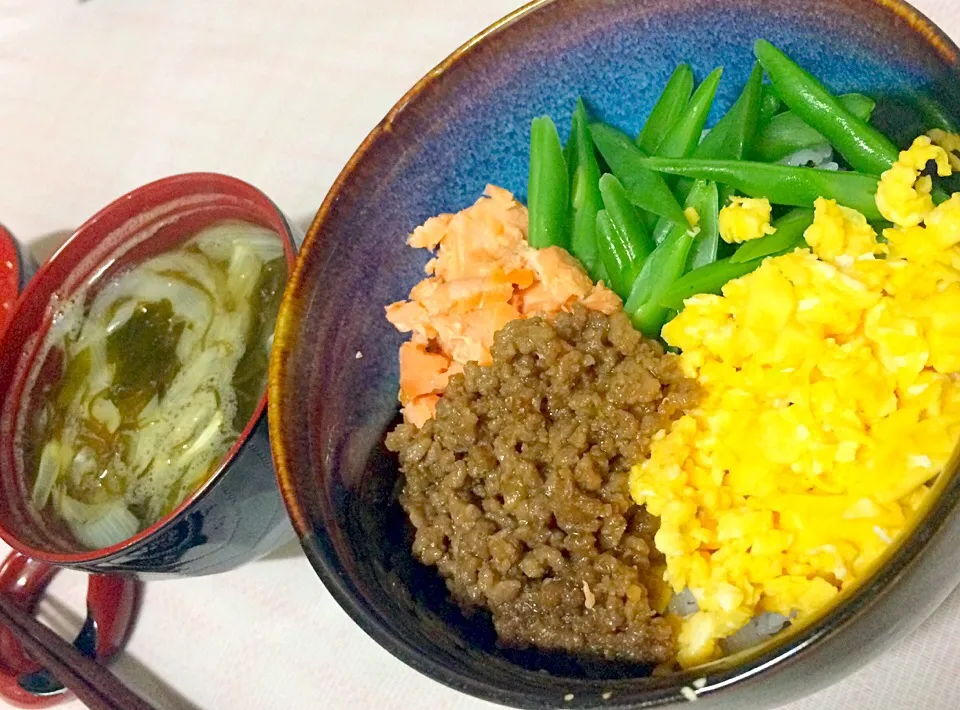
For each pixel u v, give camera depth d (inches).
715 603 9.1
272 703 11.1
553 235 11.3
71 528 11.7
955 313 9.0
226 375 11.9
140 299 12.9
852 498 9.0
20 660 12.2
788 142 10.7
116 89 16.3
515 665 9.2
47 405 12.6
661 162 10.6
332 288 10.7
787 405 9.5
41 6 17.6
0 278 14.2
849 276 9.5
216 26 16.0
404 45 14.4
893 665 9.2
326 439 10.4
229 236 12.8
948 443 8.8
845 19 9.7
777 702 8.3
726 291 10.0
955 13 11.2
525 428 10.1
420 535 10.4
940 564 7.7
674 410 9.9
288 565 11.8
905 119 9.9
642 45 10.8
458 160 11.3
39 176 16.3
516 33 10.7
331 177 13.9
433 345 11.4
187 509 9.9
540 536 9.9
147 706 11.1
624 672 9.2
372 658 11.0
